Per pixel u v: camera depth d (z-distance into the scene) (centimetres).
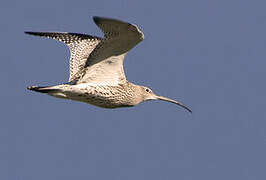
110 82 1933
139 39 1781
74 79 1930
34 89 1809
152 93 2111
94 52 1867
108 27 1723
